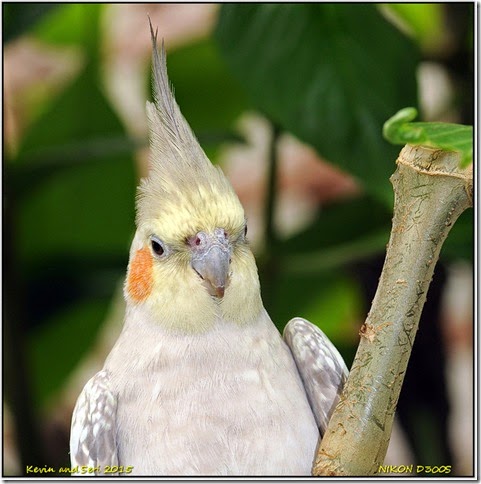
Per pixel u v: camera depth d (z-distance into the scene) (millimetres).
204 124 13500
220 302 7891
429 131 5168
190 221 7809
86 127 13062
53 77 14375
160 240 7906
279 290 13086
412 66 9477
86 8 12992
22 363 10828
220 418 7719
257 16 9570
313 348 8242
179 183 7938
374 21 9523
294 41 9484
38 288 12055
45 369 12758
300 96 9297
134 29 14977
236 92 13250
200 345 7910
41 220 12766
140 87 14469
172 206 7875
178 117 8180
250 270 8047
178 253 7859
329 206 12125
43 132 12945
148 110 8227
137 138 11000
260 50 9484
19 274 10898
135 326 8148
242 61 9469
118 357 8148
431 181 5793
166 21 14938
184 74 13109
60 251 12641
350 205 11750
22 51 14141
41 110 13000
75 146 10797
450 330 14852
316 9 9523
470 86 11016
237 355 7902
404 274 5934
